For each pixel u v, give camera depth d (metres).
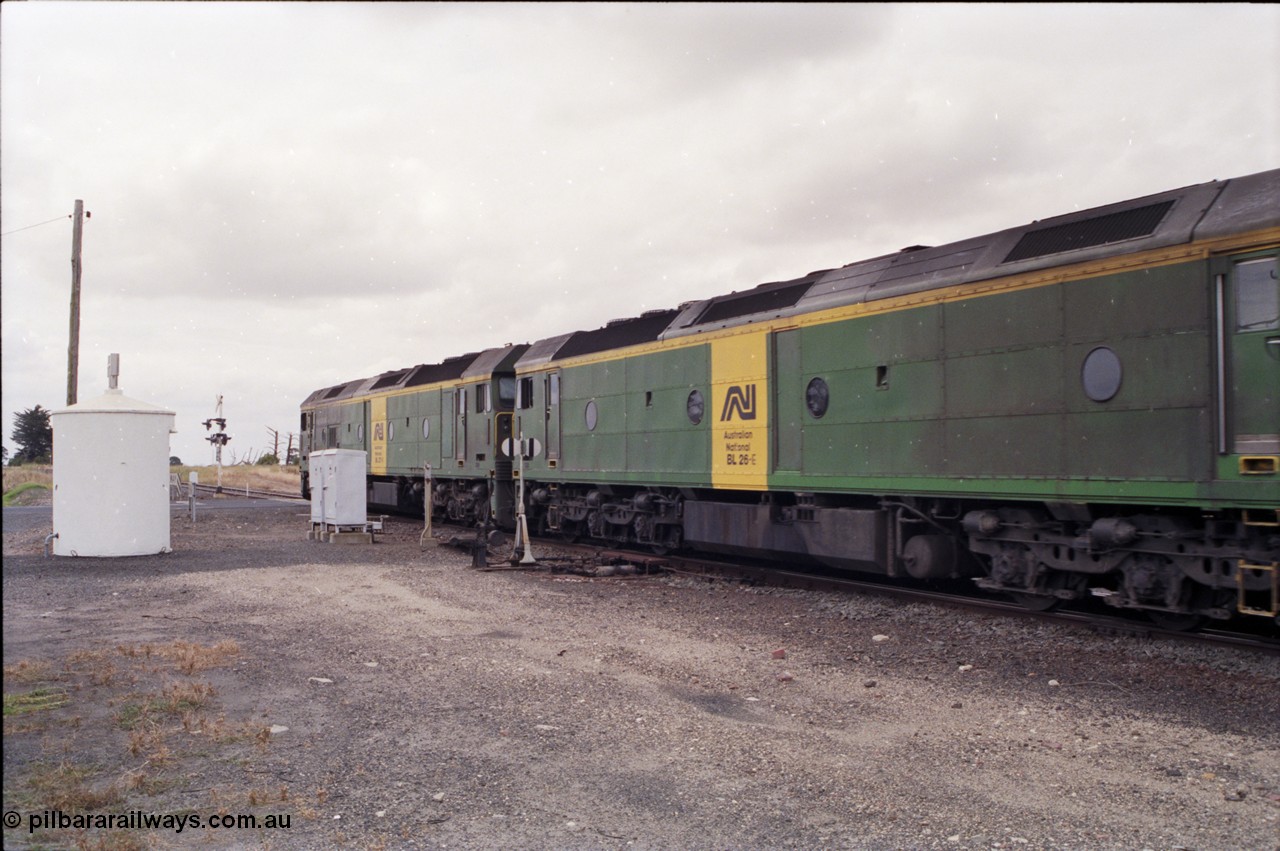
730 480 13.77
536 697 7.02
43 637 9.34
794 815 4.87
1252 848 4.41
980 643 8.91
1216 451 7.90
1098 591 9.50
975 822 4.75
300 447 37.69
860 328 11.55
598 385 17.12
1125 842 4.50
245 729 6.26
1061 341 9.16
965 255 10.45
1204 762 5.57
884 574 12.93
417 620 10.17
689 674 7.73
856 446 11.59
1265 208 7.63
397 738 6.11
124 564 15.60
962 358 10.21
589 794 5.17
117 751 5.86
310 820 4.84
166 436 17.34
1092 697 7.04
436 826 4.77
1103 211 9.16
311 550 18.03
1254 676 7.49
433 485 25.56
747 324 13.44
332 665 8.05
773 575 13.35
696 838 4.61
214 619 10.30
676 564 15.45
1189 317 8.08
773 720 6.48
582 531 18.94
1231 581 8.11
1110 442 8.70
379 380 29.84
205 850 4.49
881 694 7.15
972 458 10.08
